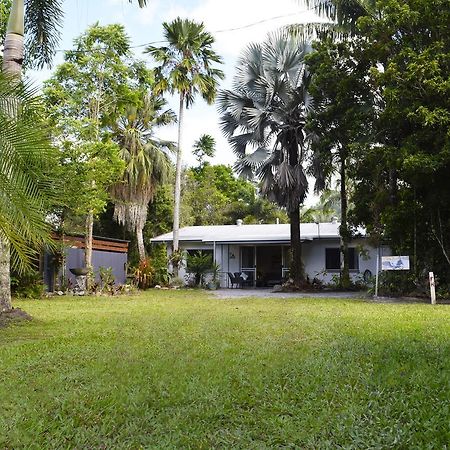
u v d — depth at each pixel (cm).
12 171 481
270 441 331
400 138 1584
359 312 1115
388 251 2341
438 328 822
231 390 450
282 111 2067
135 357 601
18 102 496
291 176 2039
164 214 3222
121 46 1939
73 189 1627
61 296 1819
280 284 2531
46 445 326
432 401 405
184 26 2577
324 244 2522
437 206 1534
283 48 2073
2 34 1517
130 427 359
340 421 361
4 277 985
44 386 468
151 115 2709
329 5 1830
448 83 1310
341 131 1709
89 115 1922
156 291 2241
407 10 1433
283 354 607
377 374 498
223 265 2702
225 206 4278
